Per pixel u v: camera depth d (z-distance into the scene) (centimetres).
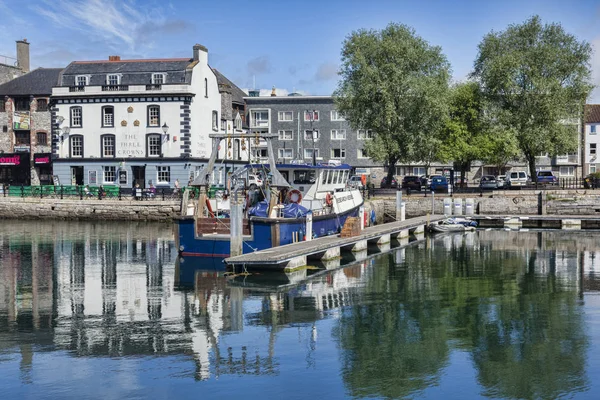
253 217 2567
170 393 1134
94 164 5372
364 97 5000
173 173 5288
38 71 6350
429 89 4903
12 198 4909
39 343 1420
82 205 4816
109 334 1498
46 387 1153
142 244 3288
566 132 5216
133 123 5331
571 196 5038
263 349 1392
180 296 1936
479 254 2984
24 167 5959
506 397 1141
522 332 1545
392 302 1881
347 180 3522
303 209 2836
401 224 3772
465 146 5353
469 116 5603
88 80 5453
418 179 5931
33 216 4884
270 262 2223
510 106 5316
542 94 5069
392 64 4959
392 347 1417
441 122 5197
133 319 1644
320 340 1466
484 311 1773
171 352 1361
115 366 1266
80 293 1984
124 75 5412
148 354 1348
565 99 5088
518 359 1338
